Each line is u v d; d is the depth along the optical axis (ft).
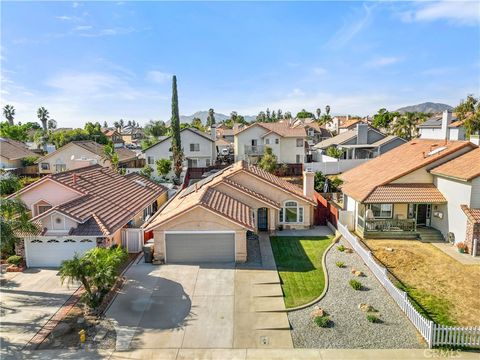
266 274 61.41
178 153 160.45
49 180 74.02
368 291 55.16
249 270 63.31
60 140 240.73
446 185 78.23
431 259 68.33
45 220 64.80
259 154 175.52
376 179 88.12
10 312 50.08
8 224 56.08
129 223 79.41
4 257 68.18
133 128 476.95
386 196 79.61
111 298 53.52
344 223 87.81
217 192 81.92
